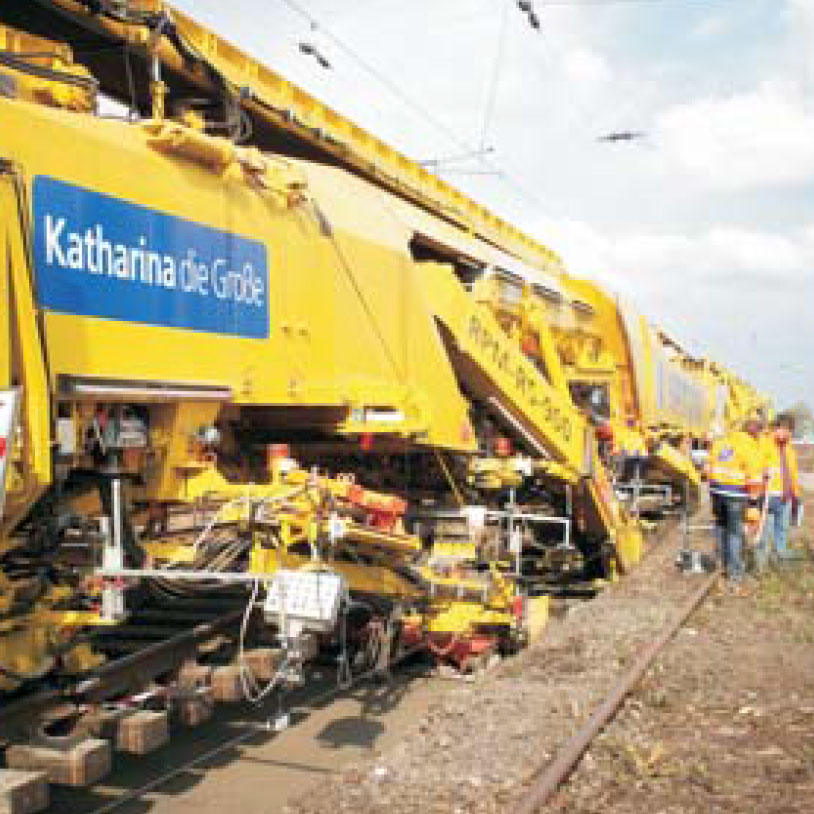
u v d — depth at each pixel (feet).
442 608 27.66
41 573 16.24
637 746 19.33
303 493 19.42
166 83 24.34
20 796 13.94
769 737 19.80
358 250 25.90
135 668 18.48
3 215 15.07
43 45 19.07
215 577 17.06
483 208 43.65
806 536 58.49
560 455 36.91
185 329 19.20
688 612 32.96
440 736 19.66
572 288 52.11
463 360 31.89
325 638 25.30
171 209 19.11
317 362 23.77
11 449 14.01
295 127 28.09
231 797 18.49
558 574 37.70
